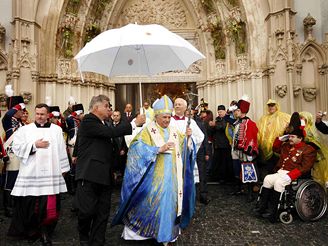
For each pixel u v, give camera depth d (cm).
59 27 1150
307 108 1101
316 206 573
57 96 1155
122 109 1349
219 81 1242
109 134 407
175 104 618
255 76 1138
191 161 481
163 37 432
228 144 894
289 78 1042
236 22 1171
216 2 1222
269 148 802
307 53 1107
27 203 473
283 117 811
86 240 425
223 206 682
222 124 895
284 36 1061
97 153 411
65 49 1162
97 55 508
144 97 1359
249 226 548
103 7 1241
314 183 573
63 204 717
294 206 563
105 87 1286
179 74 1324
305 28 1112
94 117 416
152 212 437
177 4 1334
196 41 1330
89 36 1216
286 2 1056
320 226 542
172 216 433
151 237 443
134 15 1332
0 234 517
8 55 1100
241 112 727
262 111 1127
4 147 580
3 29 1100
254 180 698
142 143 450
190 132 479
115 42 425
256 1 1142
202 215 619
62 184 488
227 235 506
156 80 1319
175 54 520
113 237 495
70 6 1164
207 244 469
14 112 609
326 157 638
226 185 912
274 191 556
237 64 1191
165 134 460
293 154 581
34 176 467
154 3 1334
